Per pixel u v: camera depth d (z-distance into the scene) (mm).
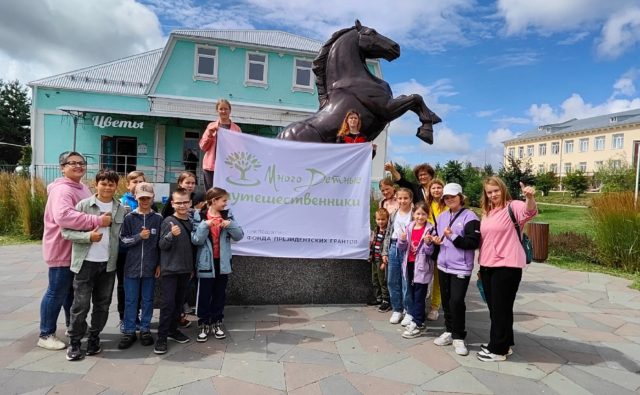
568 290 6500
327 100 5797
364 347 3795
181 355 3529
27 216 10500
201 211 4031
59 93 19438
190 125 19656
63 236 3354
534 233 9078
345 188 4914
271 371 3271
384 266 4676
